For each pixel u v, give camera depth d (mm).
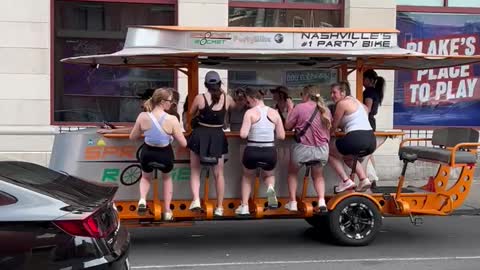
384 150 12375
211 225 8938
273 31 6973
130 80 12016
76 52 11836
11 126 11453
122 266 4594
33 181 4781
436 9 12945
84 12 11828
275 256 7055
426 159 7953
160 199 7172
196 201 7027
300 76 8930
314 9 12562
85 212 4398
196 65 7457
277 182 7465
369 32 7172
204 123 6926
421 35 12945
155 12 12016
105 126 8062
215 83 6871
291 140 7426
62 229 4277
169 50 6848
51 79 11656
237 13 12320
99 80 11930
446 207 7742
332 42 7082
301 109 7137
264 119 6969
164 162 6805
